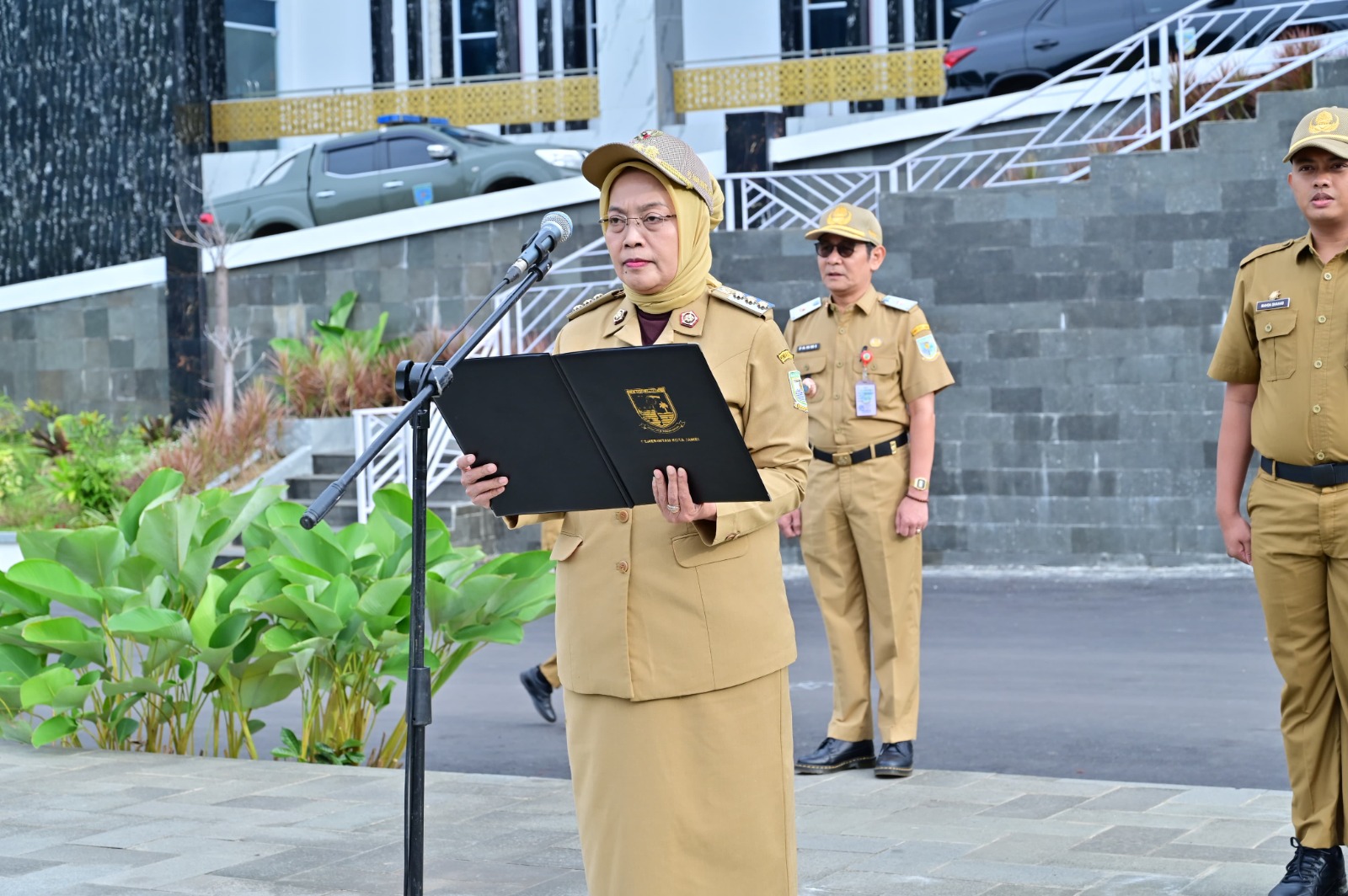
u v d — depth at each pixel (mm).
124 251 18375
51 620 6098
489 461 3080
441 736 6926
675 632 3088
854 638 5969
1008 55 15258
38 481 15477
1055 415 11812
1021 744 6363
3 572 6414
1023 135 15000
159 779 5777
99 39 18328
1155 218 11547
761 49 19859
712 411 2803
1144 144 12977
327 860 4656
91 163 18422
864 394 5891
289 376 15508
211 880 4449
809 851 4680
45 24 18500
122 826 5082
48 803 5410
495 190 16844
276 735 7016
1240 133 11352
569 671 3199
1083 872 4359
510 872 4512
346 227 16578
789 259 12578
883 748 5781
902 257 12086
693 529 3102
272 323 16906
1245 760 5988
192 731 6402
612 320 3279
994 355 11922
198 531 6488
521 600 6129
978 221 11914
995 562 11977
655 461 2930
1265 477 4086
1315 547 3943
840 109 19125
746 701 3141
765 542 3219
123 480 14820
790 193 14305
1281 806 5117
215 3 18812
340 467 14688
